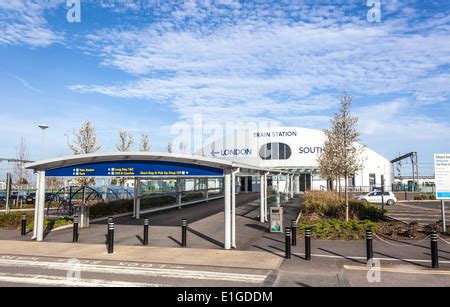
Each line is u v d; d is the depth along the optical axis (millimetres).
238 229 16266
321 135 52188
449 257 10812
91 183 26062
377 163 52250
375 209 19891
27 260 10664
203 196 33531
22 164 37531
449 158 15164
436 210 29578
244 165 13844
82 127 28312
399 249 11828
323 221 16984
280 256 10961
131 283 8250
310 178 52562
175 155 12898
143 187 26641
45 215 19562
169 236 14570
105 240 13836
